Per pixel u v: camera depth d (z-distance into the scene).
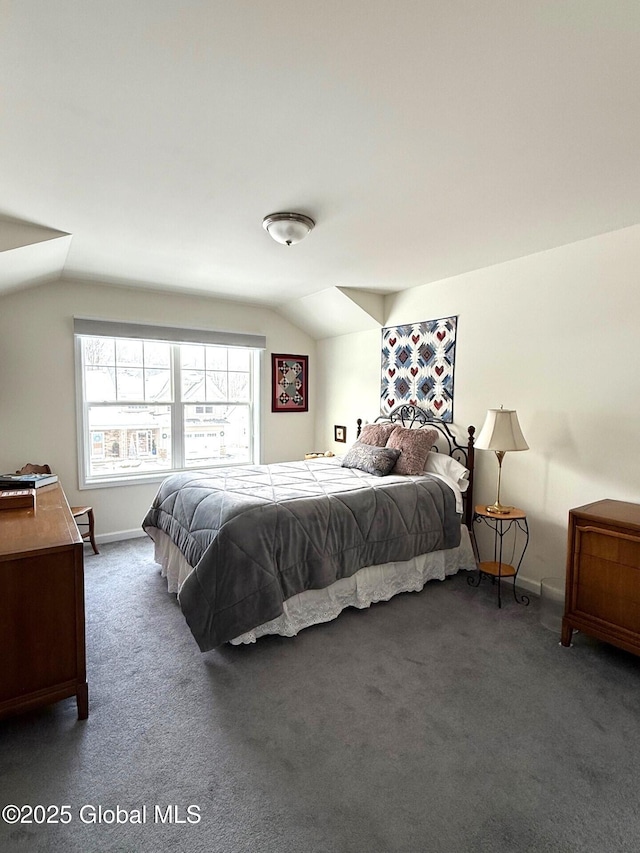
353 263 3.24
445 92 1.39
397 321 4.14
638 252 2.47
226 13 1.08
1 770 1.54
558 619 2.65
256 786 1.49
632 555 2.11
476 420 3.42
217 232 2.64
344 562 2.62
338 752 1.64
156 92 1.38
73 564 1.74
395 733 1.74
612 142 1.67
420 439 3.53
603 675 2.12
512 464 3.16
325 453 4.64
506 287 3.17
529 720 1.82
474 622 2.62
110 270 3.44
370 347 4.46
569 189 2.06
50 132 1.60
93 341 3.98
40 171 1.89
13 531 1.86
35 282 3.41
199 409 4.61
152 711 1.85
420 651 2.31
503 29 1.13
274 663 2.20
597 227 2.52
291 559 2.42
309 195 2.13
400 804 1.43
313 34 1.15
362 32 1.14
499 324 3.22
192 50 1.20
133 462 4.23
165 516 3.07
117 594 2.96
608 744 1.70
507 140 1.66
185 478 3.23
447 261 3.18
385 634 2.48
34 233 2.55
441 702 1.92
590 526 2.26
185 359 4.49
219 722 1.79
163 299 4.16
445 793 1.47
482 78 1.32
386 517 2.85
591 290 2.68
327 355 5.06
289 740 1.70
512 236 2.67
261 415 4.89
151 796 1.45
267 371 4.90
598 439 2.68
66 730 1.73
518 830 1.35
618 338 2.57
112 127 1.57
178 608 2.77
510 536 3.19
